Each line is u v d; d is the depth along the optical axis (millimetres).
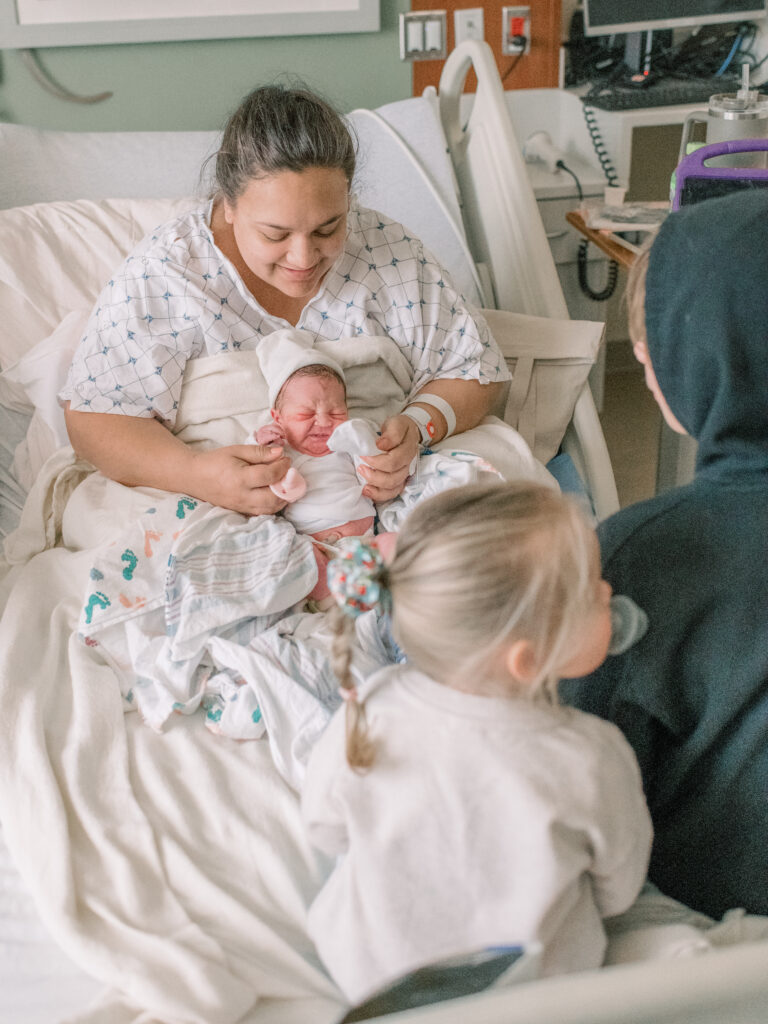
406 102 2264
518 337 1979
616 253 2203
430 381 1747
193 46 2611
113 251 2018
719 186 1608
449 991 824
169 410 1602
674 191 1694
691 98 2938
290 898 1062
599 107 2902
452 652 819
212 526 1434
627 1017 576
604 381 3438
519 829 809
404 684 881
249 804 1163
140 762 1210
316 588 1414
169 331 1601
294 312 1675
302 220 1404
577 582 804
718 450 832
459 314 1749
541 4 2891
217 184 1636
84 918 1027
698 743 901
